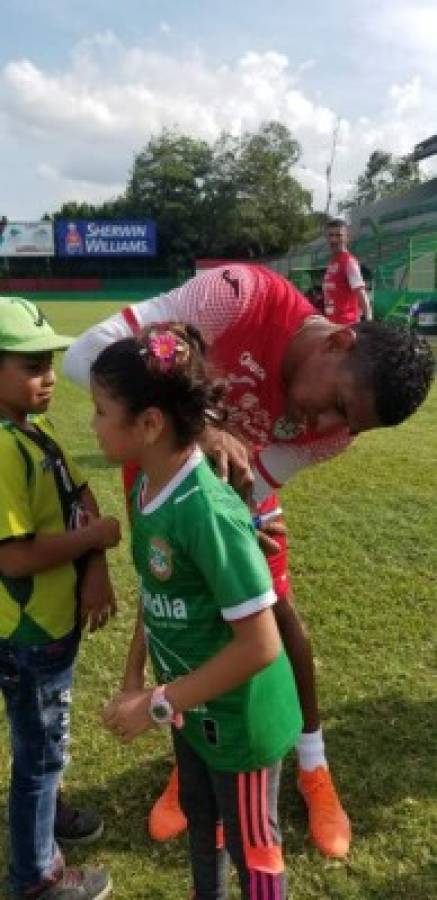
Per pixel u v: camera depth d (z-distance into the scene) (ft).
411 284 84.48
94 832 8.21
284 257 168.66
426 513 16.90
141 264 191.42
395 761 9.30
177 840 8.27
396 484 19.03
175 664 6.08
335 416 6.82
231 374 7.10
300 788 8.62
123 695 5.81
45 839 7.18
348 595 13.08
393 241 105.91
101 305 126.31
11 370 6.61
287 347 6.93
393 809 8.59
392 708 10.24
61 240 180.96
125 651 11.64
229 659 5.46
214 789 6.50
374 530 15.88
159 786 8.98
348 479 19.47
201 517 5.38
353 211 157.07
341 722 9.97
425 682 10.78
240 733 5.92
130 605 12.99
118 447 5.52
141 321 7.16
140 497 5.88
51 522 6.80
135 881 7.76
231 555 5.37
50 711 6.97
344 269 28.76
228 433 6.46
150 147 204.64
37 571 6.56
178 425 5.41
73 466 7.34
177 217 198.39
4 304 6.75
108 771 9.20
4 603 6.72
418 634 11.94
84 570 7.20
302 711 8.38
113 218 202.08
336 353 6.48
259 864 6.22
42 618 6.73
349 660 11.27
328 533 15.70
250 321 6.97
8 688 6.92
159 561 5.66
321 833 8.08
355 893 7.54
